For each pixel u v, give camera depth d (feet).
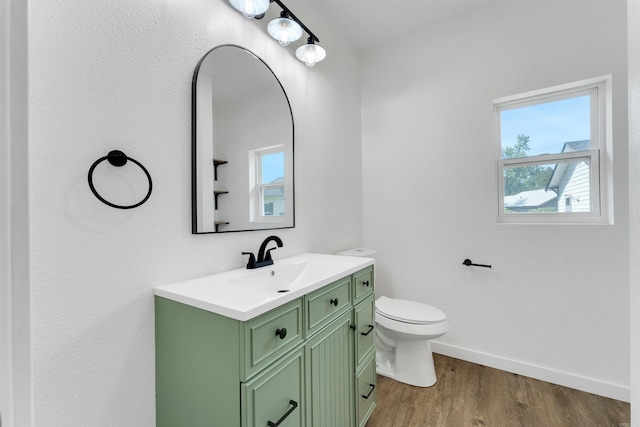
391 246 7.69
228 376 2.46
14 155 2.03
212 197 3.82
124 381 2.89
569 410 4.94
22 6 2.09
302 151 5.71
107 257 2.77
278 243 4.52
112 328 2.81
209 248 3.80
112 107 2.80
